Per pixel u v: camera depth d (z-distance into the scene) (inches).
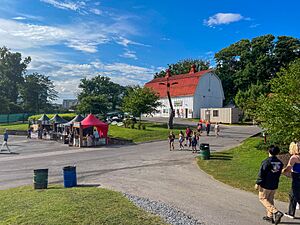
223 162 774.5
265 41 2618.1
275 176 324.8
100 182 583.5
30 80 3764.8
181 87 2593.5
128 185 544.4
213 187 512.1
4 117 2810.0
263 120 725.9
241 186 513.7
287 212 362.6
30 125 1798.7
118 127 1715.1
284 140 667.4
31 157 996.6
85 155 1019.3
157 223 319.3
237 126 1857.8
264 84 2378.2
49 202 398.6
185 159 869.8
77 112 2277.3
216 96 2647.6
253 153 855.7
